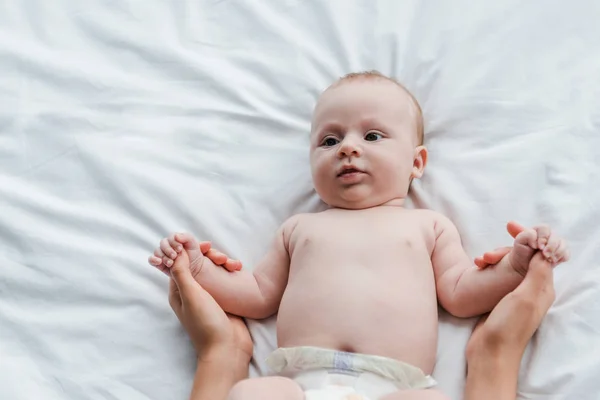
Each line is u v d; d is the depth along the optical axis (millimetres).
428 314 1177
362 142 1280
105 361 1240
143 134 1463
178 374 1232
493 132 1380
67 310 1287
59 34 1574
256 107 1476
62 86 1513
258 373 1234
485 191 1326
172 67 1529
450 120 1406
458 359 1192
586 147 1332
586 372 1120
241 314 1277
